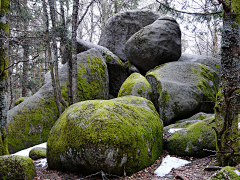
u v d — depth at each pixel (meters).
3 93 4.32
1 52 4.30
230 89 2.90
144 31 9.97
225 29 3.35
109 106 3.94
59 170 4.12
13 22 7.50
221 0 3.19
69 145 3.72
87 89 8.70
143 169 4.02
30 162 3.69
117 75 10.61
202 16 5.56
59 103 7.68
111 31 12.73
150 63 10.06
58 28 7.95
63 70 9.07
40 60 9.03
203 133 4.66
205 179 3.34
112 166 3.44
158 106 8.02
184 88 7.82
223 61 3.40
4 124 4.30
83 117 3.81
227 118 3.31
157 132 4.98
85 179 3.60
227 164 3.44
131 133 3.73
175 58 10.21
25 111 7.55
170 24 10.08
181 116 7.64
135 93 8.06
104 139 3.38
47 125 7.54
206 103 8.12
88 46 10.36
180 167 4.16
